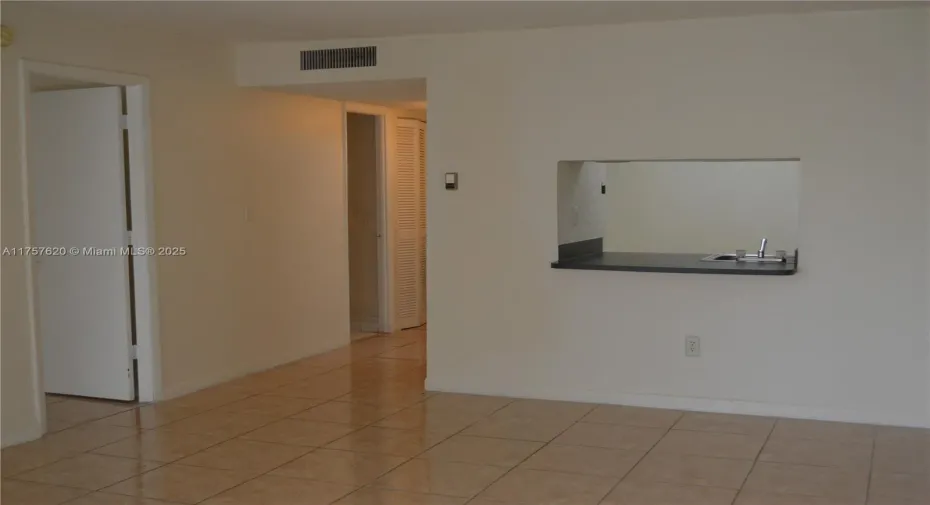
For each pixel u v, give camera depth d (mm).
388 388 5730
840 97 4641
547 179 5242
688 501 3617
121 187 5242
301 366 6441
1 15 4348
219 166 5828
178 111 5469
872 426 4691
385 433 4676
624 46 5000
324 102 6887
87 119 5270
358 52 5602
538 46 5184
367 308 7949
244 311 6109
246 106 6043
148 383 5355
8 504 3662
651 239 6980
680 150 4934
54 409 5215
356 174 7840
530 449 4363
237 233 6016
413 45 5473
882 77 4570
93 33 4879
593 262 5340
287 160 6480
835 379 4781
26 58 4492
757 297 4883
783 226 6648
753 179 6699
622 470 4023
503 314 5422
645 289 5105
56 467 4145
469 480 3908
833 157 4680
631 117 5020
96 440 4586
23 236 4516
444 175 5473
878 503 3574
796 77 4703
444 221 5504
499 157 5336
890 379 4688
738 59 4789
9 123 4410
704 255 5762
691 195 6855
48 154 5402
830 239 4719
